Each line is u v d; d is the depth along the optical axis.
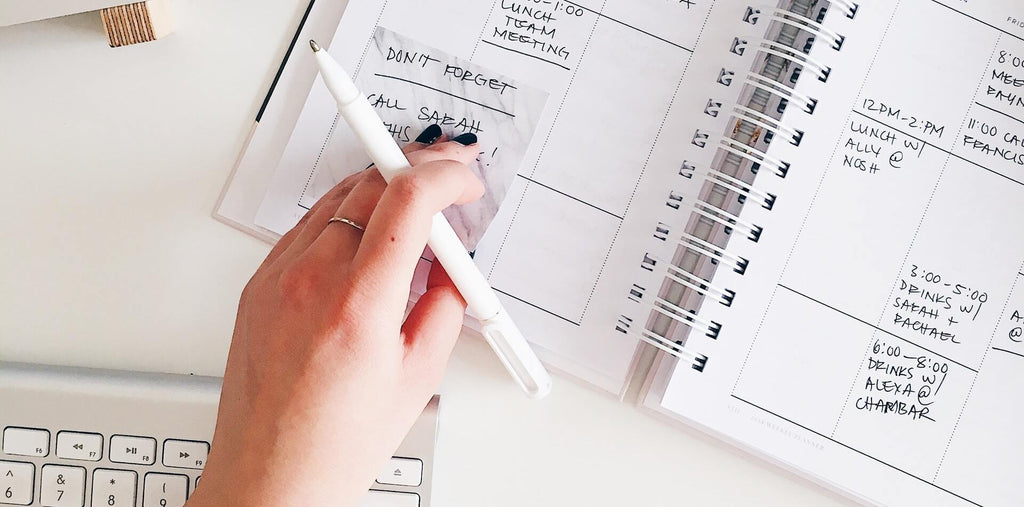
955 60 0.50
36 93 0.51
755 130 0.50
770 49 0.50
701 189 0.50
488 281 0.51
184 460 0.50
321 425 0.43
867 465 0.50
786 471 0.51
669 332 0.50
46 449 0.50
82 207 0.51
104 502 0.50
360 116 0.44
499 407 0.51
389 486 0.49
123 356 0.51
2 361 0.50
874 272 0.50
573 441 0.51
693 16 0.50
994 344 0.50
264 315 0.44
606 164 0.50
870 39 0.50
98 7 0.49
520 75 0.51
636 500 0.51
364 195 0.45
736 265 0.50
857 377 0.50
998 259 0.50
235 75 0.52
